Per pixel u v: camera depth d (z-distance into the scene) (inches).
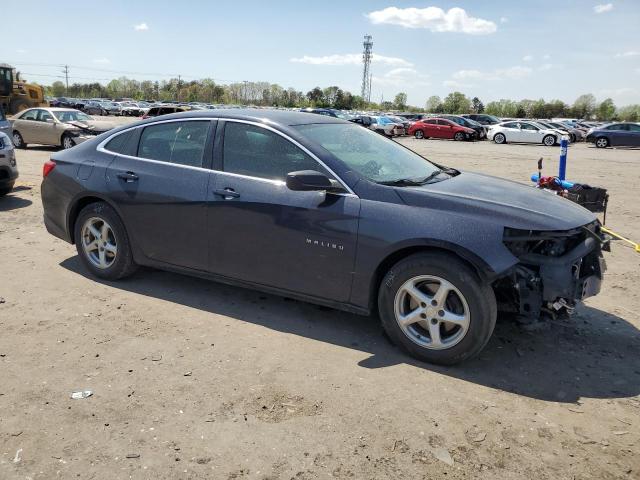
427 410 124.3
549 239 141.0
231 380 135.7
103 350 150.3
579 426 119.8
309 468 104.8
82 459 106.3
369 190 150.5
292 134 162.9
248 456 108.0
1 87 1012.5
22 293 190.4
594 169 655.8
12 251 239.0
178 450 109.3
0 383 132.6
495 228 135.7
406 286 144.3
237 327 166.4
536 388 135.0
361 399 128.1
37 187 396.5
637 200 413.4
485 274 132.8
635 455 110.3
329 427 117.3
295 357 148.3
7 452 107.9
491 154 892.0
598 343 160.2
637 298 197.3
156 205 181.8
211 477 102.0
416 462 107.0
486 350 154.3
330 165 155.4
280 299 188.9
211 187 171.2
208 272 178.4
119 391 130.0
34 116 693.9
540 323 165.3
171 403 125.3
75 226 205.5
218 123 176.6
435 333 142.1
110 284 200.5
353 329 166.6
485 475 103.8
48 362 143.3
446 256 138.9
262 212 161.6
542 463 107.4
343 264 151.8
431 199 144.9
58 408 122.6
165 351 150.4
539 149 1066.7
